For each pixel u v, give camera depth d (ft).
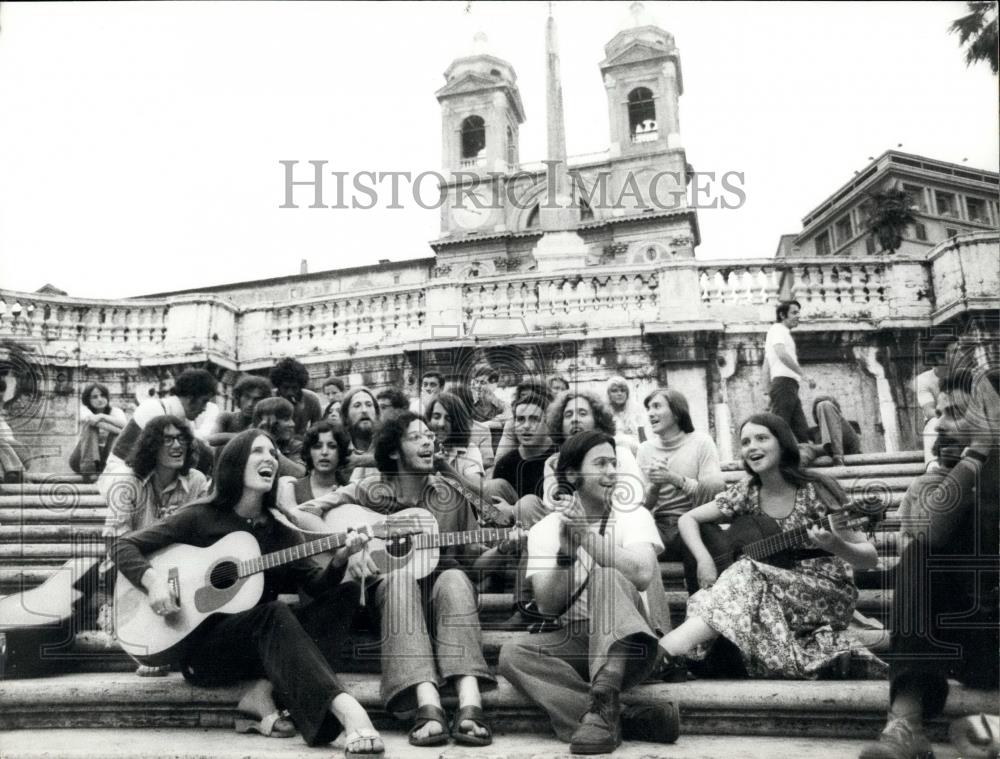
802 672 10.60
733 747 9.46
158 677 11.78
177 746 9.75
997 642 9.87
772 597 11.00
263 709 10.53
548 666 10.19
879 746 8.97
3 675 11.90
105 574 13.05
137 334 32.73
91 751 9.52
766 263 30.25
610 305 30.94
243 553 11.30
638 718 9.78
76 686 11.10
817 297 29.53
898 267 28.78
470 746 9.53
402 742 9.78
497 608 13.07
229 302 33.76
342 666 12.07
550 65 45.98
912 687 9.50
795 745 9.55
